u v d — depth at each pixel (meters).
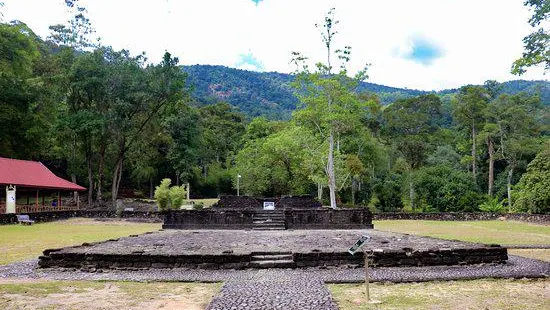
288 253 12.99
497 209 40.41
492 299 8.28
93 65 41.94
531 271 11.31
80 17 54.81
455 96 63.41
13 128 41.47
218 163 67.50
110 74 42.06
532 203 34.41
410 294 8.77
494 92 67.12
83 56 42.38
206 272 11.60
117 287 9.56
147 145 52.69
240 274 11.27
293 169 45.06
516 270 11.52
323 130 35.84
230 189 65.38
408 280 10.16
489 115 53.31
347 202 50.94
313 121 34.22
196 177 63.31
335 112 31.94
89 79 41.25
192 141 56.72
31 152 44.59
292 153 42.97
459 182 44.69
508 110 51.62
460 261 12.52
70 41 53.62
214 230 24.42
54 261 12.23
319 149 35.62
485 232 23.27
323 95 32.28
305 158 39.19
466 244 14.96
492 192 53.19
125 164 57.69
